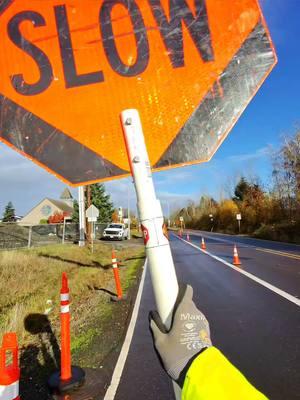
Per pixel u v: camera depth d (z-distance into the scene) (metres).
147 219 1.28
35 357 5.46
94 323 7.23
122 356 5.19
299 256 17.56
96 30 1.68
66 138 1.65
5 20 1.70
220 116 1.63
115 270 9.60
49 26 1.69
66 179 1.65
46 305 8.98
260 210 52.44
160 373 4.56
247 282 10.68
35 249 21.45
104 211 64.44
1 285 10.67
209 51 1.66
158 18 1.68
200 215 99.81
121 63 1.67
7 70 1.68
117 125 1.64
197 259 17.77
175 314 1.08
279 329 6.06
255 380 4.23
